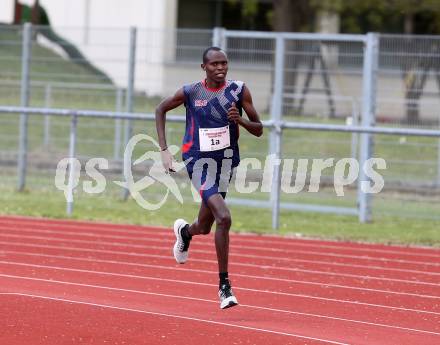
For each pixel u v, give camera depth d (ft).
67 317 71.26
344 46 156.66
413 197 154.10
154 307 77.15
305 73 155.63
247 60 157.79
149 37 164.35
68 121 195.52
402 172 155.43
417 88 152.66
